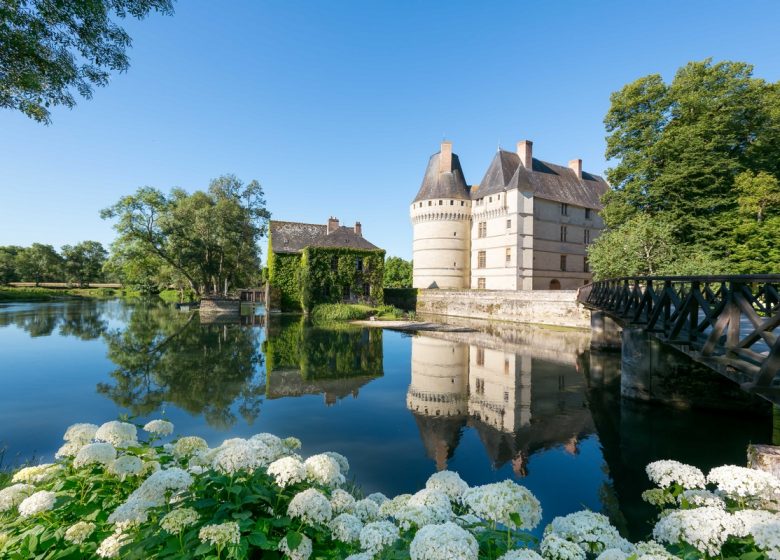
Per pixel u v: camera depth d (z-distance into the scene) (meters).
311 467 2.78
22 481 3.40
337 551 2.61
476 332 24.50
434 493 2.64
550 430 8.59
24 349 16.66
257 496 2.53
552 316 29.22
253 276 56.88
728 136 22.67
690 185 23.06
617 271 22.39
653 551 2.21
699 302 6.07
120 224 38.72
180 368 13.49
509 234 39.88
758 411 9.44
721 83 23.23
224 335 21.70
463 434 8.29
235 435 7.82
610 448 7.69
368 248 39.59
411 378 12.96
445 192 44.53
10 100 6.12
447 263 44.44
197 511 2.56
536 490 6.12
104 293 78.00
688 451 7.58
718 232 22.39
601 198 27.78
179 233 41.62
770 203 20.23
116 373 12.59
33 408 9.12
